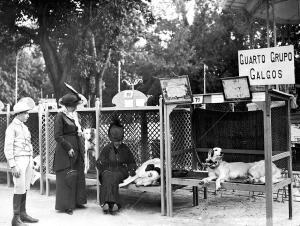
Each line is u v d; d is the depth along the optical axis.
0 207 6.69
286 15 11.57
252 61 4.78
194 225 5.49
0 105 9.27
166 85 5.84
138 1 18.97
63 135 6.43
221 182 5.60
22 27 18.86
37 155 8.33
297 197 7.17
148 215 6.13
